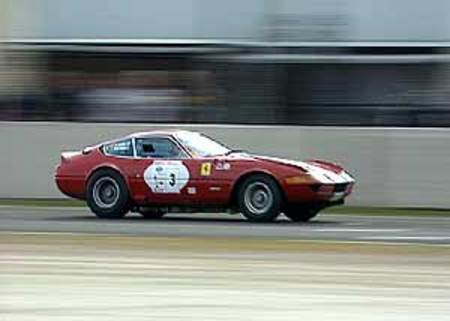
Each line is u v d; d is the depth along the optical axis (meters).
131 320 15.70
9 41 49.41
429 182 43.31
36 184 47.41
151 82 48.78
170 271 20.09
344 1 46.62
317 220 35.50
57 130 47.31
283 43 47.19
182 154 34.41
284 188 33.12
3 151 47.75
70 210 39.94
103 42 49.22
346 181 34.59
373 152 43.94
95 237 26.09
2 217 35.22
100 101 48.94
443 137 43.19
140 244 24.48
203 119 48.09
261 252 23.12
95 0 49.12
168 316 15.97
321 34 46.91
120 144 35.19
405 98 46.16
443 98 45.72
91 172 35.09
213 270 20.30
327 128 44.47
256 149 45.50
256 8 47.56
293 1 47.12
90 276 19.39
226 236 27.12
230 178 33.66
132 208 35.06
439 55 45.84
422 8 46.06
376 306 16.81
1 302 16.88
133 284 18.61
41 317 15.81
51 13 49.31
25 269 20.11
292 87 47.22
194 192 34.12
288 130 45.06
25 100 48.97
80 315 15.98
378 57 46.41
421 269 20.62
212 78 48.09
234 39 47.88
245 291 18.00
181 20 48.50
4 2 49.34
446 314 16.30
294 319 15.82
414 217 38.50
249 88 47.66
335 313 16.25
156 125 47.25
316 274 19.89
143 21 48.84
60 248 23.45
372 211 42.00
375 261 21.70
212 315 16.06
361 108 46.59
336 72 46.88
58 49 49.38
